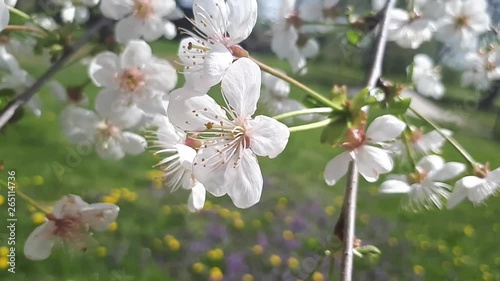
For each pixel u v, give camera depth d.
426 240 0.35
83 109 0.15
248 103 0.09
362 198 0.42
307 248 0.31
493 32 0.18
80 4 0.16
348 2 0.18
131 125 0.14
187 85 0.09
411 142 0.15
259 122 0.09
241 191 0.09
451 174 0.14
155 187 0.35
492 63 0.18
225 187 0.09
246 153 0.09
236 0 0.09
